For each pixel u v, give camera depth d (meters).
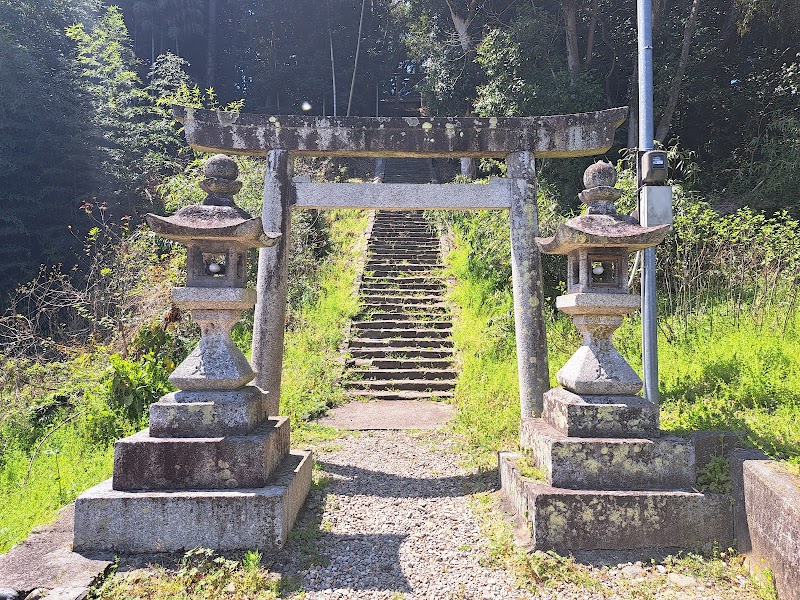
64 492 4.74
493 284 11.62
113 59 18.34
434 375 9.23
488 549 3.73
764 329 6.98
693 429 4.35
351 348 10.04
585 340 4.21
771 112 12.38
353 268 13.31
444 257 13.77
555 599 3.18
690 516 3.64
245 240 3.93
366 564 3.59
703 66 13.71
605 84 14.99
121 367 6.69
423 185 5.88
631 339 7.95
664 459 3.77
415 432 6.88
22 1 17.25
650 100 5.28
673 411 5.14
